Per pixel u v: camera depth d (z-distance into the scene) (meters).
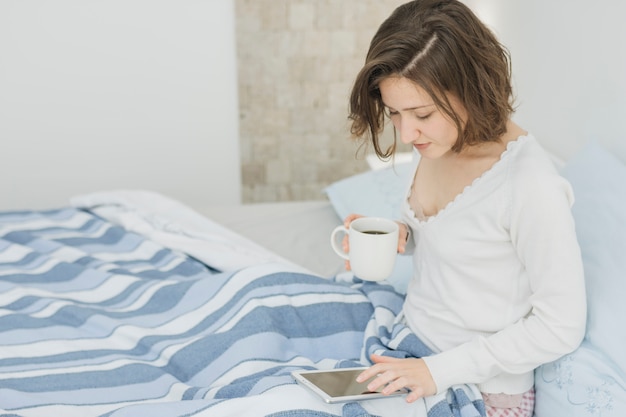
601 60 1.69
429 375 1.19
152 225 2.15
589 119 1.76
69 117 3.09
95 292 1.76
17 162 3.10
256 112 3.28
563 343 1.17
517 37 2.14
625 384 1.18
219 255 1.90
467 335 1.29
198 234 2.06
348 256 1.49
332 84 3.26
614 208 1.39
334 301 1.57
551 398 1.26
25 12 2.92
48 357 1.44
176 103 3.16
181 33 3.07
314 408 1.15
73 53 3.01
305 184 3.43
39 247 2.02
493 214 1.21
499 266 1.25
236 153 3.29
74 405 1.26
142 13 3.02
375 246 1.36
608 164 1.51
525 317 1.25
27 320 1.58
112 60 3.05
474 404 1.23
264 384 1.23
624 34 1.59
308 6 3.12
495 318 1.26
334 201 2.31
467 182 1.28
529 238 1.17
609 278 1.28
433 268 1.33
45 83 3.02
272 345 1.40
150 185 3.26
